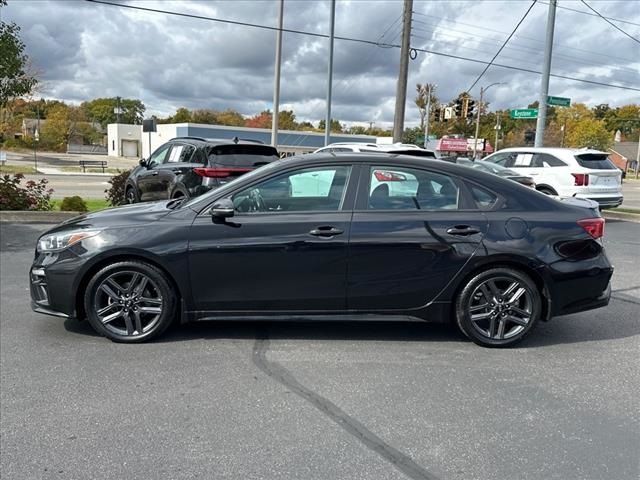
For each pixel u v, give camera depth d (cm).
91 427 337
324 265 458
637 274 769
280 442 323
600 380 414
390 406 368
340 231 456
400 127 1873
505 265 469
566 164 1288
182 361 437
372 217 462
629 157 9219
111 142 7675
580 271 469
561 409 368
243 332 505
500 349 475
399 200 470
